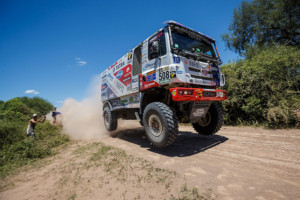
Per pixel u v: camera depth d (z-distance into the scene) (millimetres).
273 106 4969
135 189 2006
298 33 11531
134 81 4379
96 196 1957
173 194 1807
